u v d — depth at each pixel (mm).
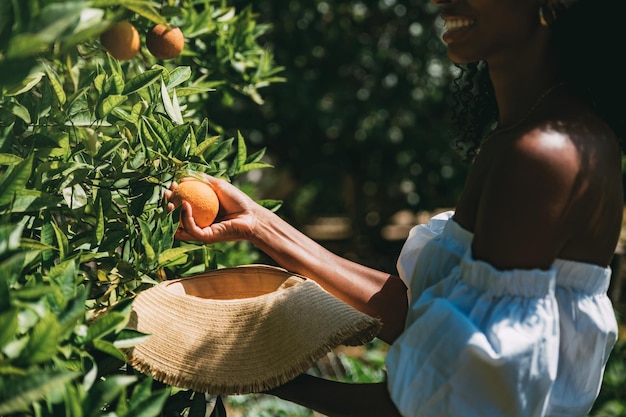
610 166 1490
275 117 6305
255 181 7340
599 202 1461
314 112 6191
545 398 1438
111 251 1771
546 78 1562
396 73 6363
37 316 1257
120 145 1840
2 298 1166
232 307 1651
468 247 1524
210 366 1592
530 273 1421
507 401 1416
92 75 1831
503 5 1521
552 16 1533
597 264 1510
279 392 1678
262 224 1895
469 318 1450
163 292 1677
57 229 1557
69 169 1688
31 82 1577
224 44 2732
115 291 1752
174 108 1933
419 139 6527
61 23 1124
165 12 2074
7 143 1566
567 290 1483
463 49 1576
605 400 3756
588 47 1549
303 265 1878
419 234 1805
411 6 6297
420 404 1456
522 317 1427
